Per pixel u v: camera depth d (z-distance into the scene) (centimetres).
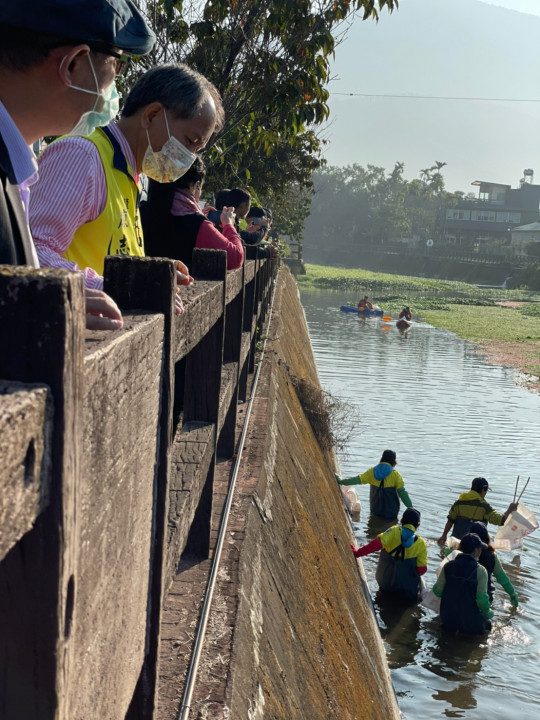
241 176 1319
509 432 1630
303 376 1257
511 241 10525
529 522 952
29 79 141
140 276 133
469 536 796
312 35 833
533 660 730
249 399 550
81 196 214
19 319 69
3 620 74
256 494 382
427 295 6881
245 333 575
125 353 100
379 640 631
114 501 99
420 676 688
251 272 609
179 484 218
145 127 246
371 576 895
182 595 267
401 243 12156
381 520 1065
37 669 75
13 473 62
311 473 700
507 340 3441
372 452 1393
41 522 72
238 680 225
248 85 862
